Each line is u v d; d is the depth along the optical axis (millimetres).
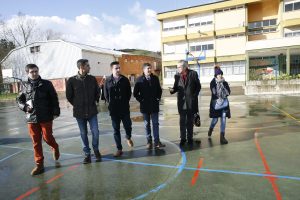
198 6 35125
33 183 4613
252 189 3951
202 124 9352
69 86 5445
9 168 5520
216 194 3848
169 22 37625
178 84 6461
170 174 4695
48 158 6027
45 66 41438
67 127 10359
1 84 43906
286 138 6773
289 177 4336
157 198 3818
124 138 7793
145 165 5238
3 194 4219
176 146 6527
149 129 6383
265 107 13336
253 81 22016
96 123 5629
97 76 40812
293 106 13172
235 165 4984
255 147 6086
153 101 6184
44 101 5113
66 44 39688
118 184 4379
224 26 34125
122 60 47000
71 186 4398
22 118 14586
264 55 30594
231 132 7809
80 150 6629
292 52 28203
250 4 33438
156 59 57156
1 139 8711
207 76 35906
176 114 12648
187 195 3859
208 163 5168
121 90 5898
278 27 31859
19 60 43188
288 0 30391
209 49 35562
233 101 17359
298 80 20797
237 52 33812
